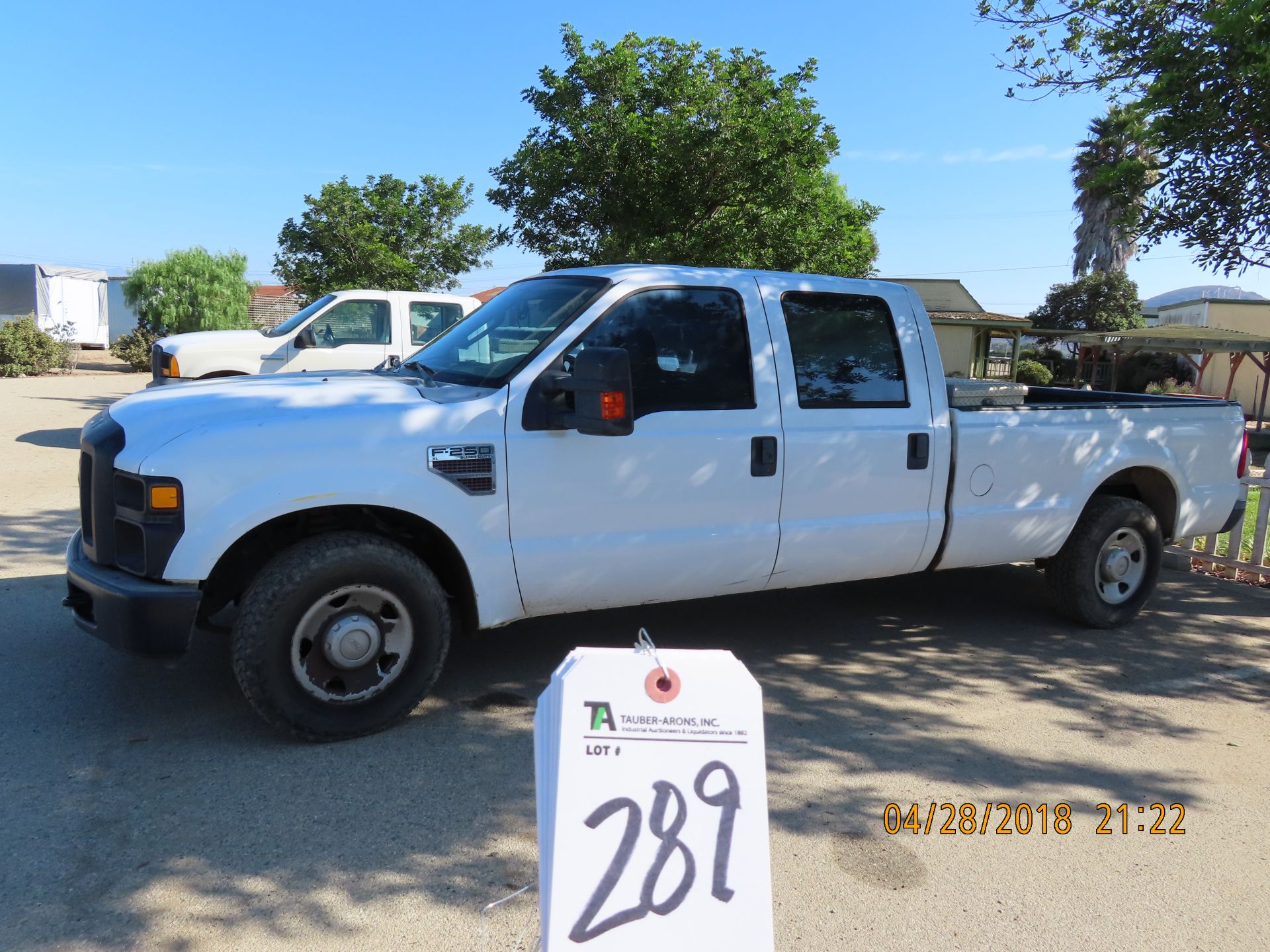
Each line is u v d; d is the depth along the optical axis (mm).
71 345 26766
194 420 3650
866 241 16141
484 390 3998
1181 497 5773
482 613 3973
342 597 3701
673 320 4289
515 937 2645
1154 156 6500
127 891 2809
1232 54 5652
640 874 1724
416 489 3752
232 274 29281
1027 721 4344
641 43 14781
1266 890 3053
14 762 3582
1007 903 2926
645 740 1761
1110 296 37625
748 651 5145
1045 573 5703
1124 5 6266
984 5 6707
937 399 4898
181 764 3598
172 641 3516
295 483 3584
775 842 3227
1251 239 6406
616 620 5559
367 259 19500
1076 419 5328
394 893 2832
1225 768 3934
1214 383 31688
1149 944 2752
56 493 8445
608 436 3779
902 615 5883
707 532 4324
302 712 3676
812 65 14188
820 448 4527
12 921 2658
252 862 2973
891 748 3992
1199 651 5438
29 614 5242
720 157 13734
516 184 15266
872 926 2783
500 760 3705
